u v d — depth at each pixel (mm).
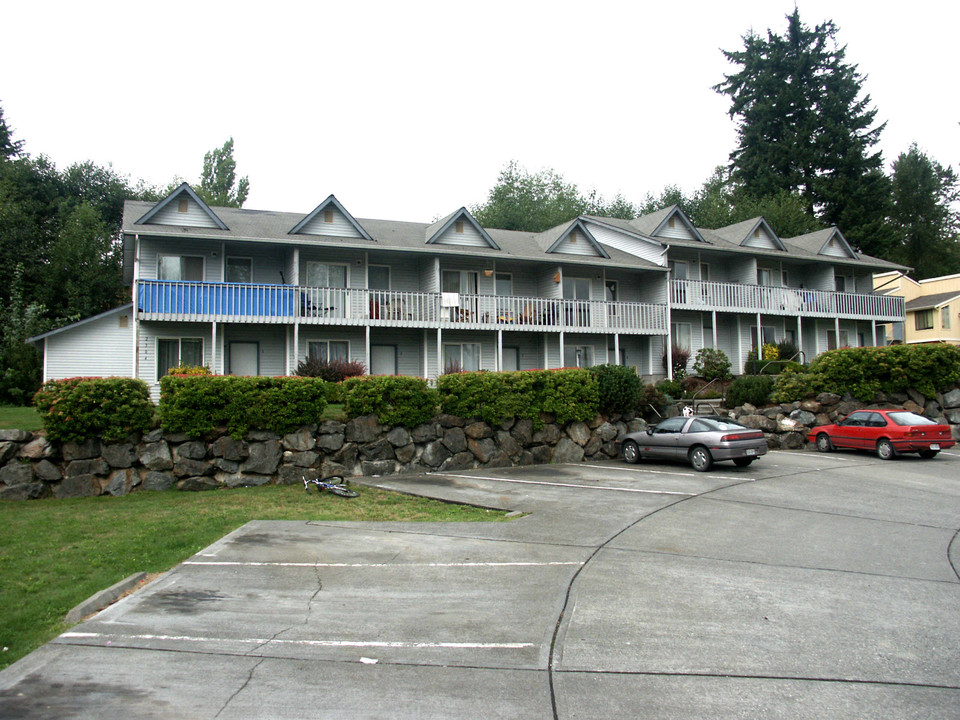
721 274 35688
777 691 5219
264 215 27172
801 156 53344
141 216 23250
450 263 28484
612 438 20094
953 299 44781
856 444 20812
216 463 14680
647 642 6211
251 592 7605
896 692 5199
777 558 9195
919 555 9398
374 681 5375
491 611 7039
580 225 30656
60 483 13445
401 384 16984
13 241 35875
